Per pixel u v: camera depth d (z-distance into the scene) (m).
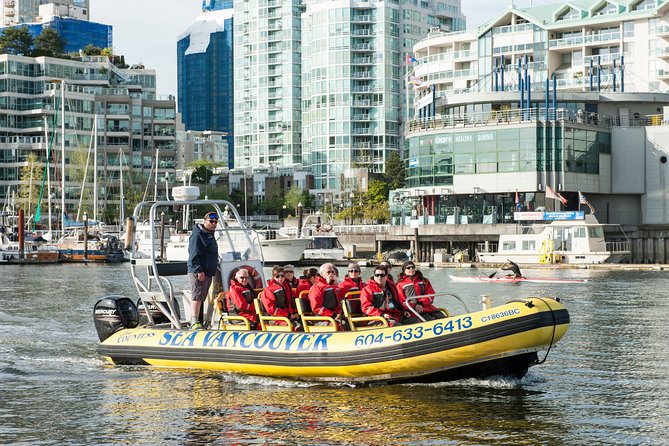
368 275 53.78
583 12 93.50
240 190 143.00
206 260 16.98
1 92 125.56
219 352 16.03
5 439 12.17
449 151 75.81
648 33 89.56
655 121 76.19
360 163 131.38
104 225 97.56
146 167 128.75
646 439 11.87
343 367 14.79
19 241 70.94
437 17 146.25
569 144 72.44
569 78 94.00
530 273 55.31
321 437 12.05
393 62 137.00
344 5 135.75
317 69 138.88
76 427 12.75
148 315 18.20
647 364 17.38
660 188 75.12
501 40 97.75
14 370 17.06
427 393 14.49
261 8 154.00
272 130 153.50
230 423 12.83
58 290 38.50
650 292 37.97
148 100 129.62
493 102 76.50
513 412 13.27
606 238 68.69
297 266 67.56
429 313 16.03
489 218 73.81
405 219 81.56
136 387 15.37
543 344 14.32
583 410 13.38
